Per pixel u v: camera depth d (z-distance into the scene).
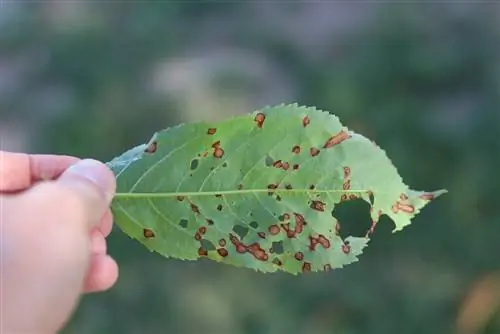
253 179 0.46
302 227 0.46
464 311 0.80
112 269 0.46
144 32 0.97
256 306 0.81
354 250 0.46
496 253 0.81
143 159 0.46
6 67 0.98
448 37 0.92
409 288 0.81
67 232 0.43
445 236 0.82
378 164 0.45
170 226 0.46
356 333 0.80
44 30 0.99
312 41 0.95
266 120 0.45
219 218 0.46
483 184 0.84
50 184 0.44
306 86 0.92
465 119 0.87
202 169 0.46
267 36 0.96
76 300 0.44
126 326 0.82
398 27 0.93
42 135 0.93
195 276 0.83
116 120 0.92
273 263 0.46
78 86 0.95
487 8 0.93
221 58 0.95
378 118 0.88
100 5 0.99
